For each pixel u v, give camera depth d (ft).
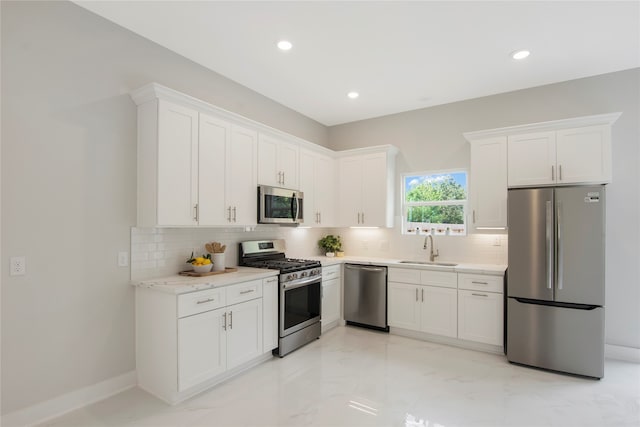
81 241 7.97
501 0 7.61
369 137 16.35
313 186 14.57
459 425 7.29
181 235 10.21
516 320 10.53
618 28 8.69
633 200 10.89
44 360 7.36
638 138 10.90
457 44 9.56
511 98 12.98
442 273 12.19
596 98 11.53
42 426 7.08
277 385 9.05
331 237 16.25
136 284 8.75
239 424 7.26
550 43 9.47
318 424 7.29
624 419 7.54
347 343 12.35
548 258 10.04
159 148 8.51
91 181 8.16
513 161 11.59
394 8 7.95
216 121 10.02
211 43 9.59
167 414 7.61
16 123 6.99
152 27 8.82
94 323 8.19
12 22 6.94
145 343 8.71
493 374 9.83
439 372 9.93
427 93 13.20
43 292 7.36
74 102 7.88
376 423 7.34
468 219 13.82
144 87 8.48
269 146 12.12
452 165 14.16
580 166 10.52
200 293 8.48
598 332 9.47
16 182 6.98
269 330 10.61
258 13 8.18
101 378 8.29
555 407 8.02
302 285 11.92
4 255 6.82
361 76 11.68
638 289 10.75
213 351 8.79
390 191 15.05
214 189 9.91
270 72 11.42
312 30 8.91
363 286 13.97
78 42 7.95
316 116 16.08
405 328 12.96
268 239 13.53
